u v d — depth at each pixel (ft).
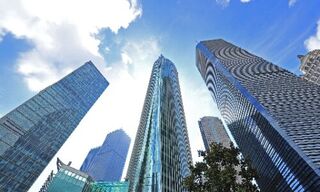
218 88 501.97
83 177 412.16
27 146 378.32
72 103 528.22
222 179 106.32
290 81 351.05
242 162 122.11
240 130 361.92
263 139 270.87
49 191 368.48
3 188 316.19
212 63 518.78
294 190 207.10
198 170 121.60
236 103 369.71
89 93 602.85
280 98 296.71
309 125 228.63
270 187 265.13
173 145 431.84
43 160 400.47
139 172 368.48
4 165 327.47
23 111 401.08
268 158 262.88
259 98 301.43
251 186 109.50
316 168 174.29
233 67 446.60
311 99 284.00
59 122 468.34
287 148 212.23
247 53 529.86
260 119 273.33
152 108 538.06
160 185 306.35
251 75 393.70
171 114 528.63
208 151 127.13
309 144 201.26
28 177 360.28
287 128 229.04
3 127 355.15
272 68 417.28
